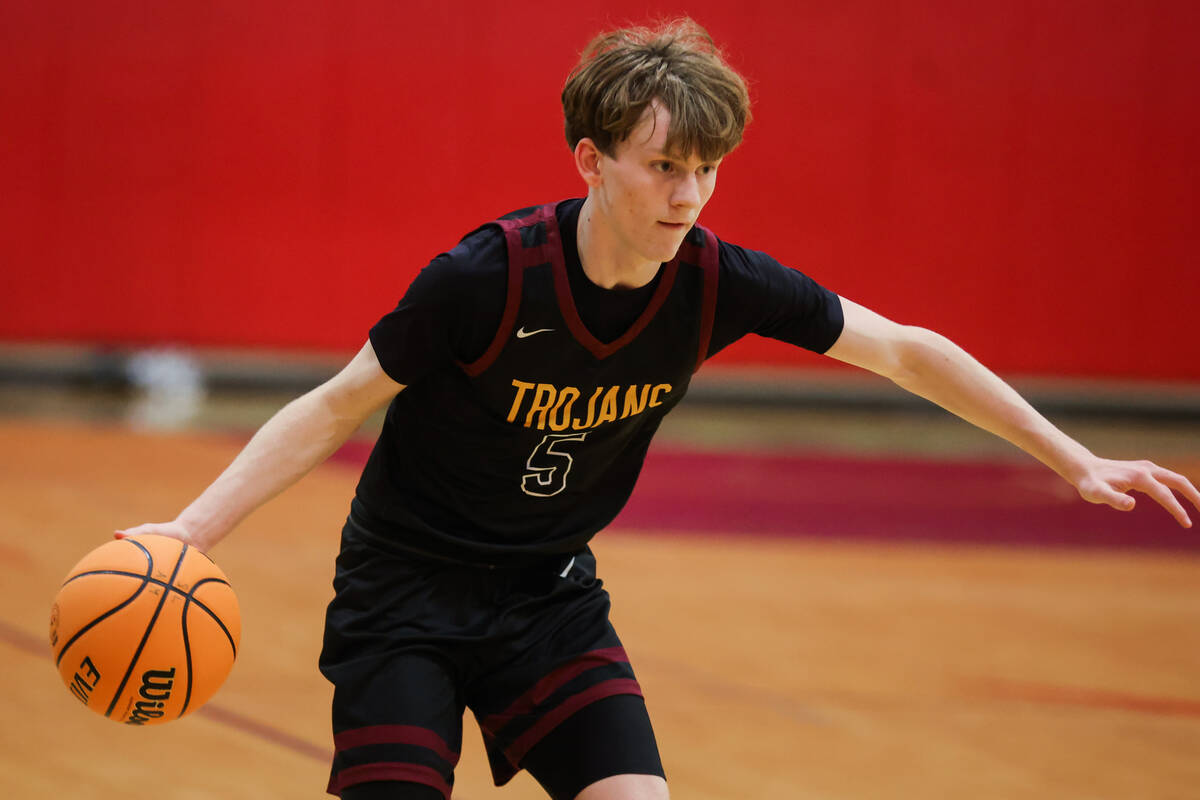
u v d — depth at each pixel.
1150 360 19.44
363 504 4.60
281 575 11.21
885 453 17.78
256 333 18.86
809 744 8.15
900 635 10.56
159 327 18.72
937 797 7.43
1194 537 14.29
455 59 18.58
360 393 4.18
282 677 8.84
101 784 7.01
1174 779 7.87
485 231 4.07
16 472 14.04
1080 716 8.91
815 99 18.89
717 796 7.27
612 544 12.93
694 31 3.99
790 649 10.06
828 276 19.17
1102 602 11.79
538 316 4.03
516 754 4.41
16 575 10.66
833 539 13.48
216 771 7.27
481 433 4.26
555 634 4.52
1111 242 19.23
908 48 18.88
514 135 18.75
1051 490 16.11
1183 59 18.94
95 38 18.14
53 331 18.58
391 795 4.03
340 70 18.48
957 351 4.44
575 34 18.59
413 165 18.72
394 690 4.24
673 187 3.75
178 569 4.26
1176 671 9.98
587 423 4.29
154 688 4.21
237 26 18.30
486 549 4.44
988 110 19.00
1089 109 19.02
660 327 4.16
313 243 18.77
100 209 18.45
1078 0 18.86
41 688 8.41
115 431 16.56
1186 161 19.11
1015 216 19.16
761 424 19.22
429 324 4.03
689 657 9.75
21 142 18.23
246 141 18.52
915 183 19.08
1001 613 11.32
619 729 4.27
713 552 12.80
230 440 16.34
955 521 14.45
